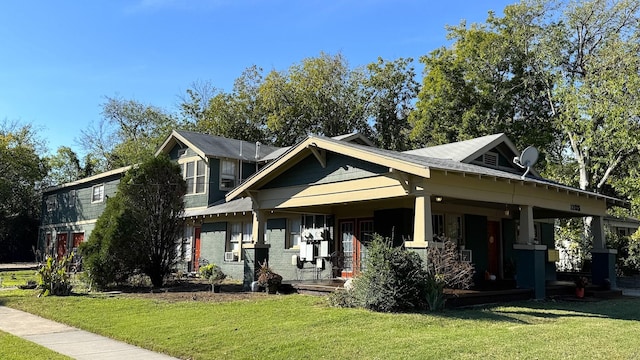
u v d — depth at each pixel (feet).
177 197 52.65
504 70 94.17
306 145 42.60
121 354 23.44
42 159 134.21
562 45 81.92
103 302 38.99
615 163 74.43
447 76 96.32
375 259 33.78
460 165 42.11
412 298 33.04
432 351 22.09
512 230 58.23
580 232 73.97
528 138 86.89
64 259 47.83
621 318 33.27
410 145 117.60
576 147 77.51
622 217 84.64
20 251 120.47
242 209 61.67
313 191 43.86
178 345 24.34
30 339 26.94
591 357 21.25
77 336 27.84
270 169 46.34
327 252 53.31
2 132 131.34
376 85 121.70
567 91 76.38
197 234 74.43
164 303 37.70
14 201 122.72
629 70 69.97
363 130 124.26
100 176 90.94
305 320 29.60
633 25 76.07
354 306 33.99
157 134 135.74
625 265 70.54
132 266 49.47
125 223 49.39
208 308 34.91
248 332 26.55
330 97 122.21
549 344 23.65
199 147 73.05
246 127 123.95
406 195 35.91
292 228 60.03
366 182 39.22
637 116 68.54
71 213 101.30
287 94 121.39
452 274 36.96
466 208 52.08
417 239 34.86
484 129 90.89
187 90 135.74
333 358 21.33
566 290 46.73
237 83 127.44
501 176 38.68
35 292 47.24
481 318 30.86
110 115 147.54
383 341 24.11
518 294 40.91
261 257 48.52
